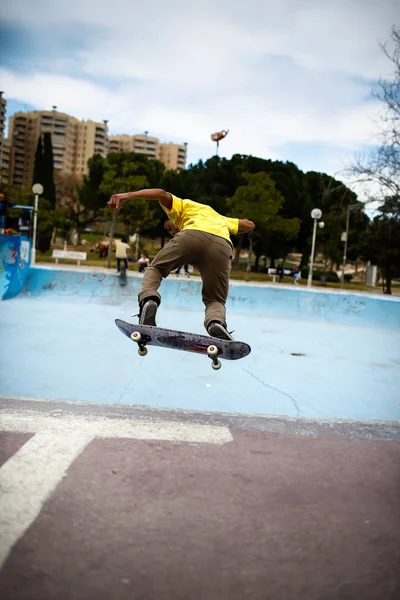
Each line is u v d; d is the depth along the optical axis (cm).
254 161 4488
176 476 244
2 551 179
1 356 705
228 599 162
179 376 675
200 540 193
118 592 162
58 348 780
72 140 11388
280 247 4491
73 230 5216
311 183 4672
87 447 270
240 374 706
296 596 165
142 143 12094
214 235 347
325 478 251
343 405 602
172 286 1398
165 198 358
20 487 223
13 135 10569
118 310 1214
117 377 648
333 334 1125
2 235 1314
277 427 321
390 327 1317
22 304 1199
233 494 229
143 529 198
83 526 197
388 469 266
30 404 336
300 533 201
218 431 307
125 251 1465
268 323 1200
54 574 169
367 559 187
